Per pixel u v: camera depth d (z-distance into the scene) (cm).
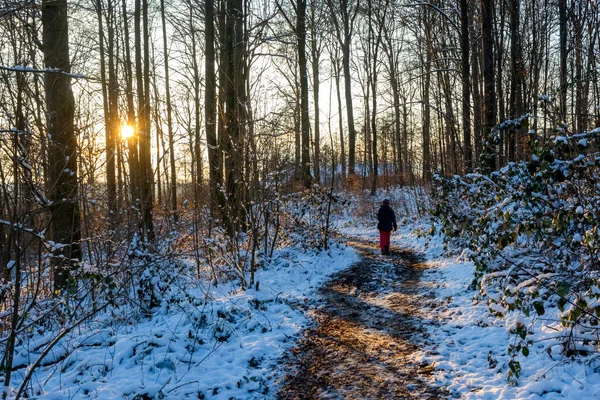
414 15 1945
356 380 452
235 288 805
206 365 493
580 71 1540
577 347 418
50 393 427
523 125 600
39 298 631
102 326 624
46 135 438
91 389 442
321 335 584
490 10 1033
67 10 725
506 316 546
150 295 681
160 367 481
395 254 1128
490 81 1037
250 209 798
